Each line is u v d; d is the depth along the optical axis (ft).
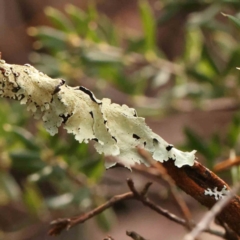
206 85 2.77
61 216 2.76
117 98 3.11
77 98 1.76
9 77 1.72
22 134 2.47
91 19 2.73
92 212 1.89
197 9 2.63
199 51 2.78
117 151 1.75
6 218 3.74
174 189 2.14
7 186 2.87
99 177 2.48
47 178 2.46
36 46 2.95
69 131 1.74
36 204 2.78
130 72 3.44
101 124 1.76
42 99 1.74
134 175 2.95
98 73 2.85
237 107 2.86
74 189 2.59
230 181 2.38
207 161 2.43
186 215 2.11
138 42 2.74
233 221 1.76
